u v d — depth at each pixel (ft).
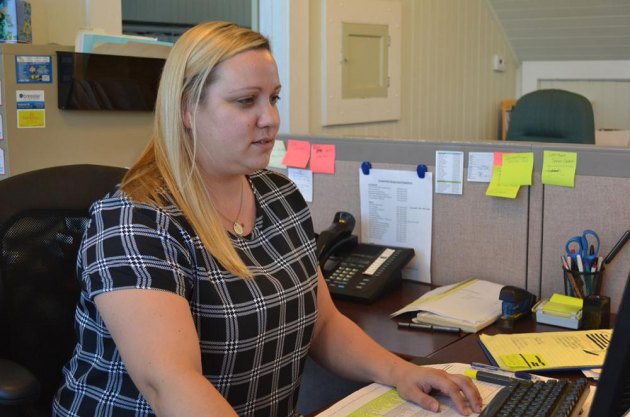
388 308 6.01
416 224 6.67
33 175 4.78
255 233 4.24
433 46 14.34
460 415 3.89
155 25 12.30
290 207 4.49
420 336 5.36
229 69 3.82
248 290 3.93
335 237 6.59
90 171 4.93
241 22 12.03
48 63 6.98
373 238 6.92
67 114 7.19
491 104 16.56
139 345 3.44
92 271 3.64
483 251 6.37
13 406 4.14
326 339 4.60
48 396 4.66
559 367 4.57
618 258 5.70
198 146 3.93
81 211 4.80
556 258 6.01
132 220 3.71
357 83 12.62
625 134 14.80
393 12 13.14
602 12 14.57
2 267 4.51
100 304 3.60
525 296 5.60
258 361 4.03
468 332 5.41
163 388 3.34
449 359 4.89
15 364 4.18
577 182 5.82
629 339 2.65
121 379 3.86
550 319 5.49
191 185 3.89
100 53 7.22
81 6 8.89
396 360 4.38
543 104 11.98
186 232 3.81
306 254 4.42
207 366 3.89
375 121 13.10
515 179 6.06
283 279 4.15
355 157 6.91
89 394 3.95
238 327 3.88
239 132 3.86
